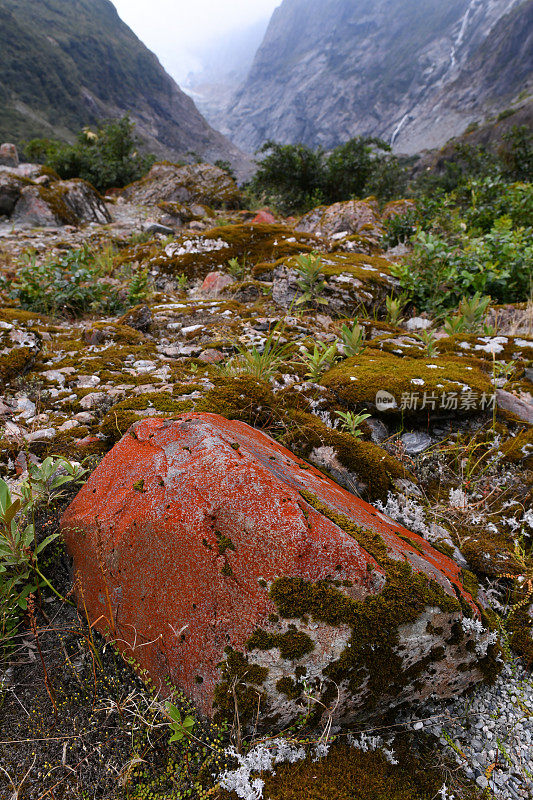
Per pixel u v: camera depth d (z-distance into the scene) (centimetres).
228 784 143
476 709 183
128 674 176
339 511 190
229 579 157
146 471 189
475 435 313
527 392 353
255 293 706
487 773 159
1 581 187
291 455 240
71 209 1388
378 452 281
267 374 370
